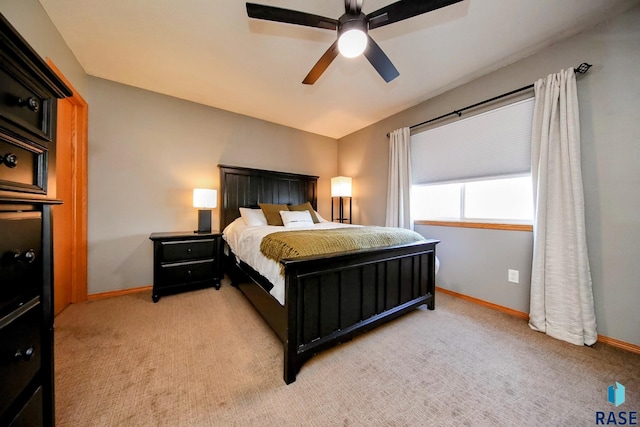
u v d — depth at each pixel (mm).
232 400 1173
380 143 3561
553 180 1837
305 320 1392
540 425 1053
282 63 2199
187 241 2568
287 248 1502
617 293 1658
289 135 3832
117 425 1023
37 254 744
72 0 1534
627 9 1599
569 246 1743
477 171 2434
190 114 2980
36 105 731
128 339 1693
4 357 598
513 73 2168
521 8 1587
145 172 2711
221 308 2230
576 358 1521
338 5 1576
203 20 1699
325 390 1251
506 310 2221
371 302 1767
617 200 1654
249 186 3361
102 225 2490
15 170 652
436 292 2764
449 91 2666
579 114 1792
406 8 1227
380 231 2068
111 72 2363
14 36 571
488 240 2361
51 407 798
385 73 1744
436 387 1274
